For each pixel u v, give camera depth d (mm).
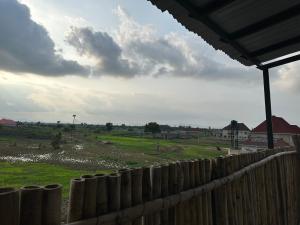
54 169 17766
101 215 1969
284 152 6973
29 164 21000
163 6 3650
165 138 99438
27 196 1579
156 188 2557
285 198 6781
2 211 1418
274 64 6523
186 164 3061
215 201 3664
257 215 5117
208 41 4977
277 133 25172
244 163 4695
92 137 83938
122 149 47469
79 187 1846
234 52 5645
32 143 52406
